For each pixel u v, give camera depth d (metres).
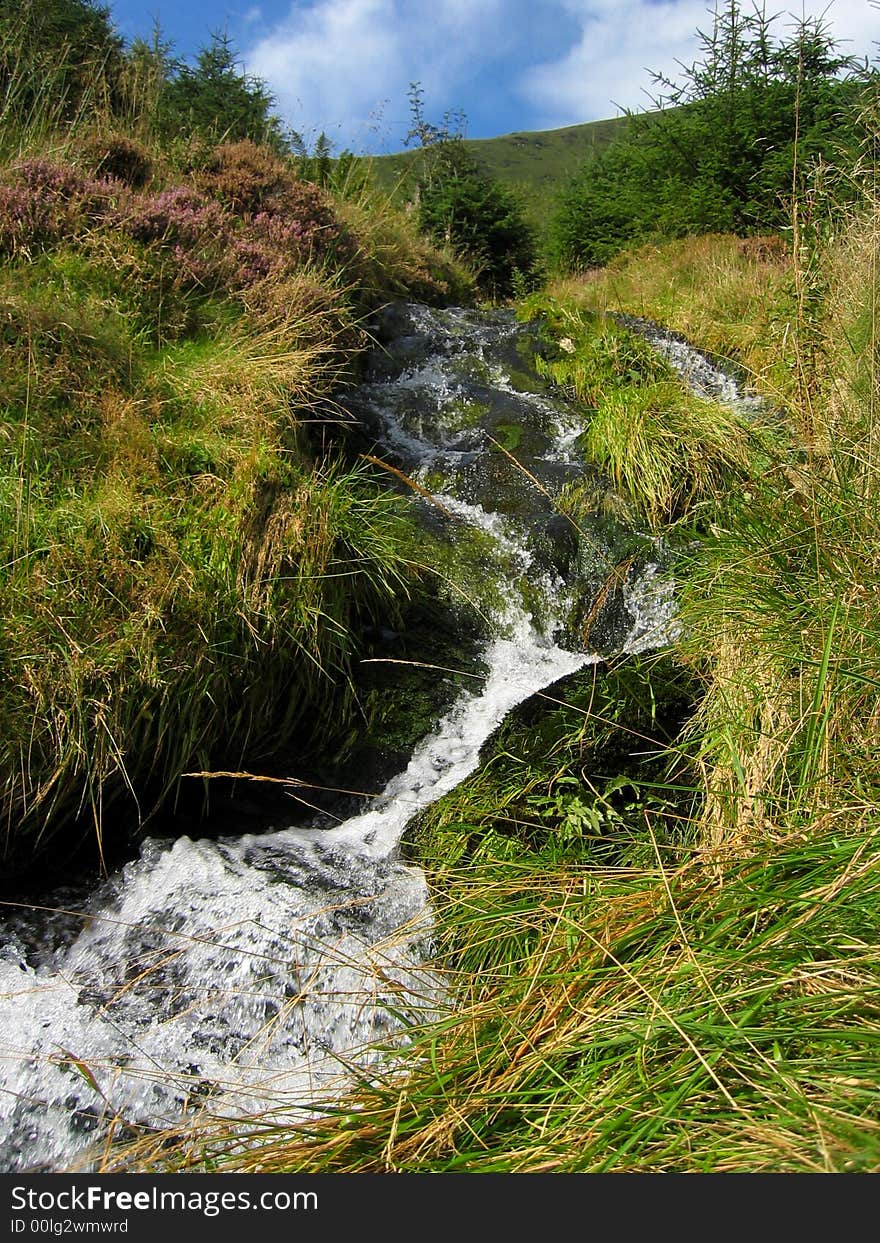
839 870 2.16
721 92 10.60
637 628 4.78
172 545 3.64
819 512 3.18
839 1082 1.68
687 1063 1.83
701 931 2.20
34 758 3.10
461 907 2.83
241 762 3.69
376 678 4.15
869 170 3.95
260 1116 2.05
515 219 11.89
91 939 2.97
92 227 5.43
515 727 3.93
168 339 5.10
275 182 7.06
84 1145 2.33
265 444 4.32
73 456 3.99
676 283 8.26
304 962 2.82
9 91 6.38
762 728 3.05
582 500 5.29
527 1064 2.02
